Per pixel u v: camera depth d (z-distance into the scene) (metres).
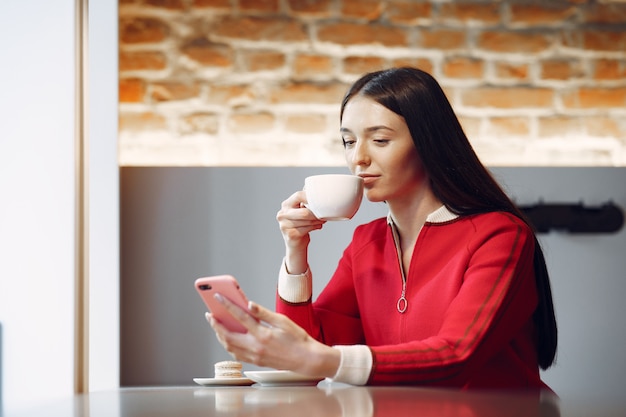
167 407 1.15
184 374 3.70
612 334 3.78
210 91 4.00
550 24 4.12
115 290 3.39
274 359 1.46
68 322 2.98
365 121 1.91
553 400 1.18
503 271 1.74
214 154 3.98
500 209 1.92
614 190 3.79
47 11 3.04
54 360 2.97
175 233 3.74
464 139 1.94
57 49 3.03
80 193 3.10
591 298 3.78
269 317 1.45
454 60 4.09
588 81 4.11
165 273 3.73
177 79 4.00
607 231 3.76
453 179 1.91
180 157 3.97
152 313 3.71
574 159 4.08
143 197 3.74
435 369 1.55
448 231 1.89
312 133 4.01
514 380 1.81
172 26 4.02
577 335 3.77
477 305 1.68
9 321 2.97
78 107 3.09
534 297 1.84
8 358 2.96
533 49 4.11
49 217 2.99
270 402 1.20
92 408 1.15
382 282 1.98
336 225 3.75
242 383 1.93
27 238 2.99
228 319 1.48
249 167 3.76
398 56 4.07
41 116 3.02
